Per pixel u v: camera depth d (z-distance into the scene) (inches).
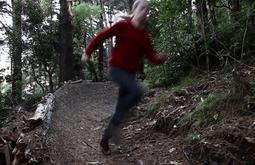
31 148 213.8
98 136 270.8
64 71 756.6
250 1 306.8
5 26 826.2
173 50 380.2
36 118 248.4
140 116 290.8
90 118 341.1
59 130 262.5
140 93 180.7
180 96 280.8
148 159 208.1
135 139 245.9
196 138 202.4
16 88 742.5
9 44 826.2
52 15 864.9
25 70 866.8
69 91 500.1
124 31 178.9
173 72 380.2
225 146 185.8
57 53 871.7
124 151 226.7
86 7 951.0
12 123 300.5
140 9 178.4
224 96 225.3
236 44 292.8
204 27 341.1
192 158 196.7
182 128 231.0
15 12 831.1
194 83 309.9
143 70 530.9
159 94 334.3
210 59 347.9
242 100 214.7
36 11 837.2
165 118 252.1
